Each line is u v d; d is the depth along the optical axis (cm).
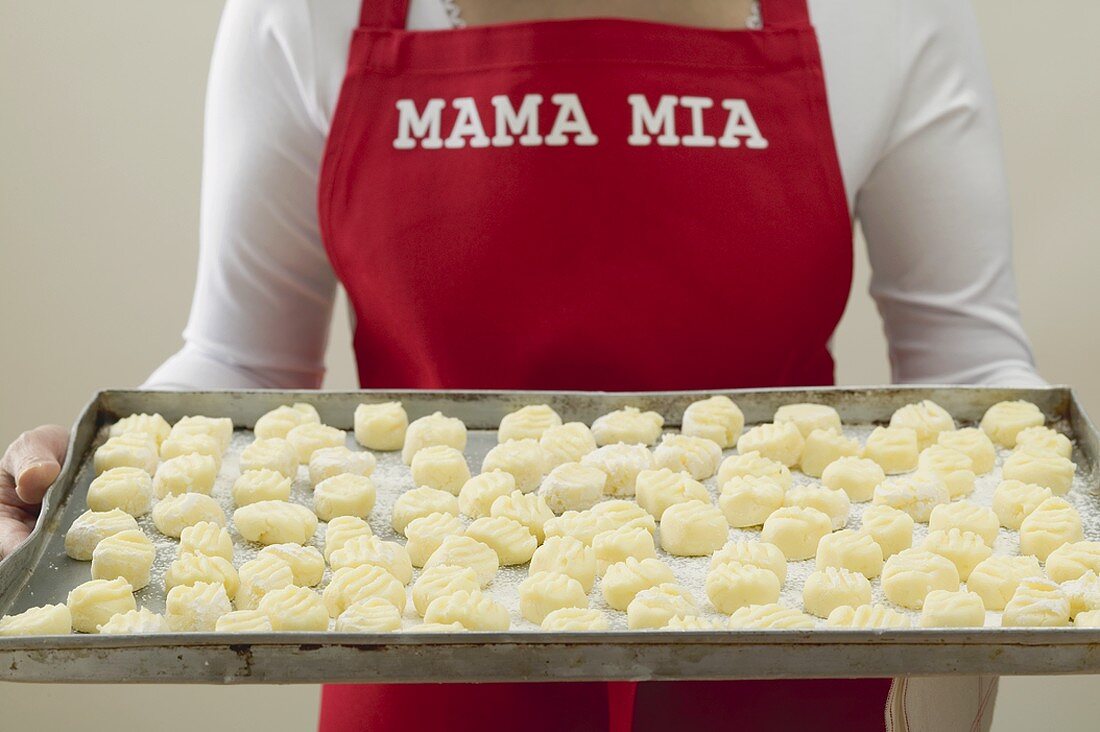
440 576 108
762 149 147
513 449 129
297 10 149
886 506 119
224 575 108
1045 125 243
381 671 89
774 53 146
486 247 148
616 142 145
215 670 89
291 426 135
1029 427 132
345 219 150
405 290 151
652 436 134
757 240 148
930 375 158
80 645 88
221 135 154
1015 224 249
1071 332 252
